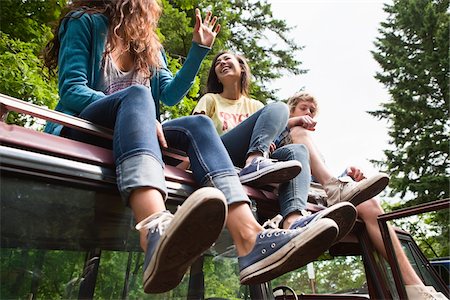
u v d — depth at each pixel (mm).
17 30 4605
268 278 1173
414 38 14758
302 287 2367
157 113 1787
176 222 909
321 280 2383
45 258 1034
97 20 1569
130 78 1638
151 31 1700
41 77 4117
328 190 2090
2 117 1132
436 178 11633
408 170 12695
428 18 14117
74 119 1254
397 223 11469
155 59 1717
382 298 2066
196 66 1756
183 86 1740
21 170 1014
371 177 1950
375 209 2221
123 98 1267
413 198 12141
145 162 1122
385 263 2160
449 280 5242
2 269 969
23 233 1010
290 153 1850
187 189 1342
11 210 999
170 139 1464
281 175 1582
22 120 3018
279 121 1775
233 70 2492
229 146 1854
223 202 916
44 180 1059
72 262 1077
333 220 1186
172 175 1327
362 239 2203
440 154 12719
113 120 1314
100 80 1571
